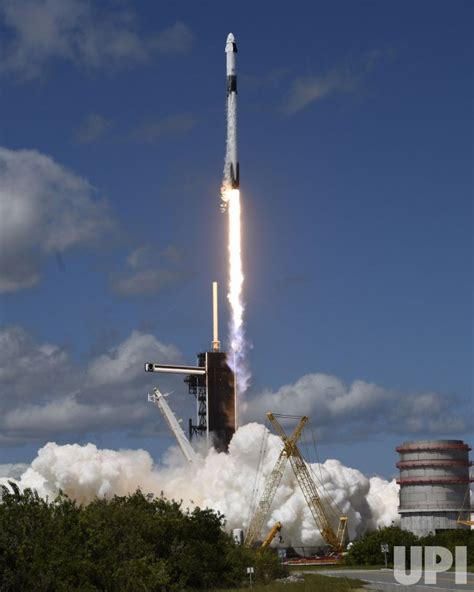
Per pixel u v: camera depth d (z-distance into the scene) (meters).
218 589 128.38
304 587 124.31
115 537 117.44
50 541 100.19
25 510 104.44
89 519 114.00
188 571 125.88
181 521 130.88
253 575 143.00
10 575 95.62
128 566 103.31
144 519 125.88
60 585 95.56
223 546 140.88
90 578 99.00
